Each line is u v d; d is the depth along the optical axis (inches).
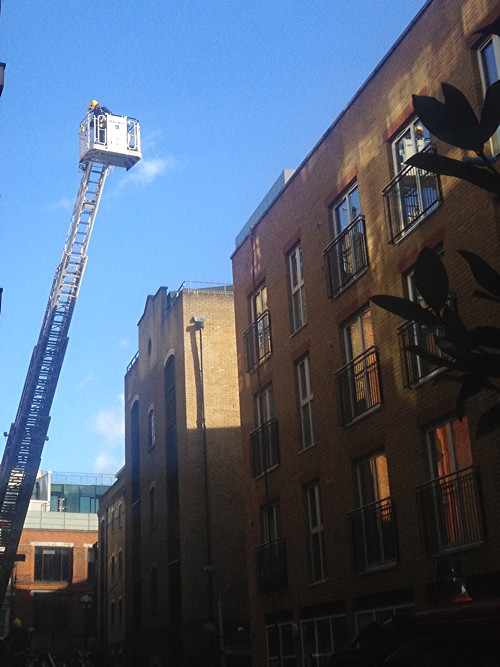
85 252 1600.6
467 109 147.2
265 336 908.6
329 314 767.7
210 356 1362.0
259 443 900.6
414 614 217.0
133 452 1646.2
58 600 2566.4
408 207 650.8
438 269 157.1
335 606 723.4
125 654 1641.2
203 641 1213.7
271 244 906.7
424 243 626.5
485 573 532.1
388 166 684.7
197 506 1282.0
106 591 1950.1
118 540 1860.2
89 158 1587.1
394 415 652.1
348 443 719.1
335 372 748.6
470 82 581.9
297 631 782.5
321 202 796.6
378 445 672.4
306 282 816.9
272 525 870.4
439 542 585.0
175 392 1389.0
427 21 634.2
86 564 2620.6
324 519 751.7
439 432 601.6
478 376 155.8
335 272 760.3
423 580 598.2
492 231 554.9
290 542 815.7
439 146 613.6
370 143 713.0
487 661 195.8
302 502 797.9
